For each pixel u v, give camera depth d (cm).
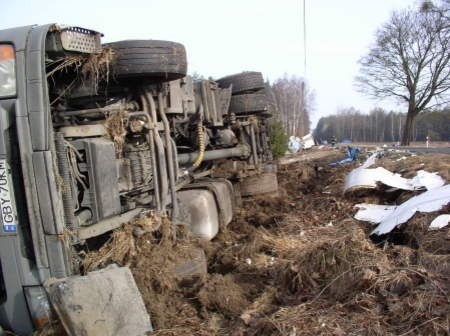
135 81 474
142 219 444
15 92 342
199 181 777
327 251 463
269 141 1259
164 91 541
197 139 775
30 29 351
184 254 468
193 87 748
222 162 954
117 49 440
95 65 409
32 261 355
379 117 8319
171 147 521
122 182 436
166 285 416
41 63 339
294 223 752
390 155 1608
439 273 399
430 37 3456
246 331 375
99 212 379
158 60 448
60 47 363
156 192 480
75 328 322
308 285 443
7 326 365
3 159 342
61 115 412
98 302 330
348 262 437
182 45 482
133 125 449
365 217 701
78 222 365
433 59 3506
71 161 367
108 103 483
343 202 835
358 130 8706
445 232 500
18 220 350
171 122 619
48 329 346
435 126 5981
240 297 444
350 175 948
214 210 676
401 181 840
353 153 1895
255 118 1070
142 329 347
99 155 379
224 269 565
